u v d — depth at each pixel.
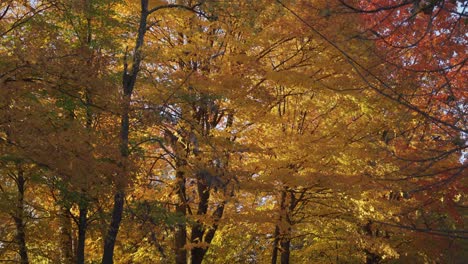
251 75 12.57
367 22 11.10
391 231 14.72
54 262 15.59
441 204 14.05
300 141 12.91
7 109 9.92
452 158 12.73
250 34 12.55
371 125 13.12
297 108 14.31
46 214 16.25
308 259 21.45
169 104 12.45
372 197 14.05
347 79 11.63
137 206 12.57
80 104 11.88
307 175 12.76
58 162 10.05
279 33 11.97
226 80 12.03
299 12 11.43
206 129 13.95
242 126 14.27
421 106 12.89
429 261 17.56
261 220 13.30
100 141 11.27
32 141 9.85
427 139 14.09
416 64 11.12
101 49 12.91
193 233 15.00
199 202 14.56
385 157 12.55
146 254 15.76
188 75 12.22
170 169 16.42
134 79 12.05
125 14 14.49
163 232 15.47
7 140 10.41
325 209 15.28
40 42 11.25
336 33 10.36
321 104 13.34
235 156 13.36
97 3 12.49
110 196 12.90
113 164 10.77
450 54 10.66
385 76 10.88
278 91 14.20
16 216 14.38
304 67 12.91
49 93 11.01
